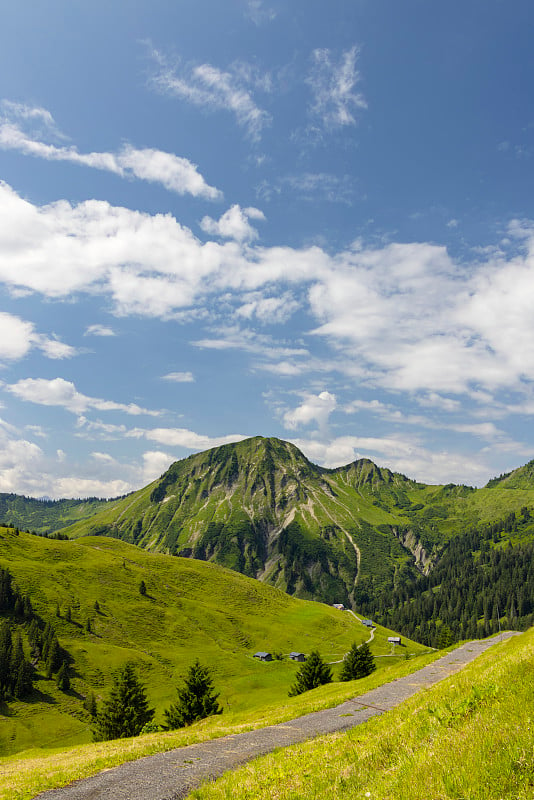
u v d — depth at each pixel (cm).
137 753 2364
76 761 2520
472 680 2117
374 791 960
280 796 1221
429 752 1064
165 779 1850
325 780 1221
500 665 2178
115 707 8162
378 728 1878
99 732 8125
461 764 917
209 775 1856
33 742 10975
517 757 866
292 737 2442
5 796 1822
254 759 2038
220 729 2964
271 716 3659
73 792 1777
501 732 1001
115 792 1723
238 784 1479
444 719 1391
